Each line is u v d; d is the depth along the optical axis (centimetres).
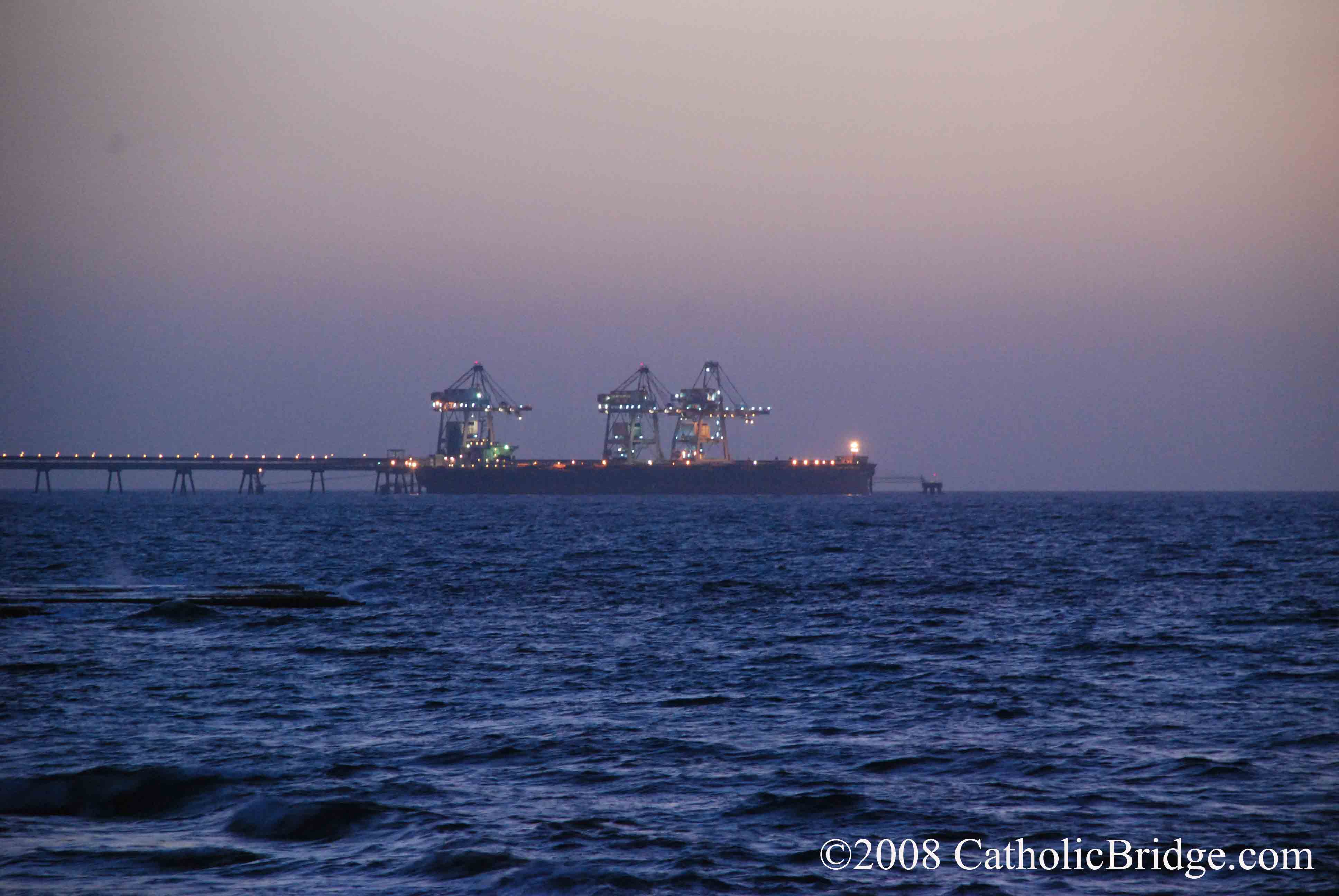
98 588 19788
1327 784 7225
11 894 5356
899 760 7919
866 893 5450
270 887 5447
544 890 5406
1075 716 9462
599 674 11856
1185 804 6831
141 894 5359
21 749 8169
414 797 6938
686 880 5569
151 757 7938
